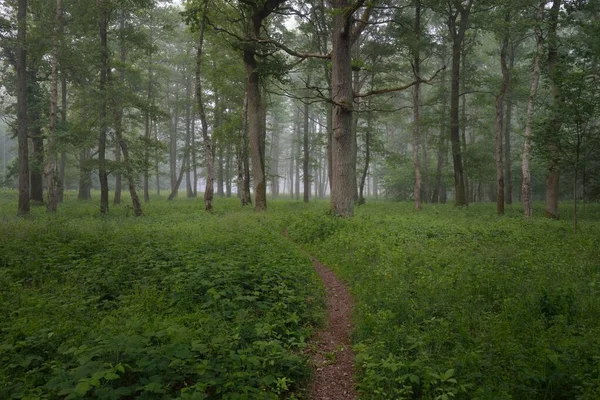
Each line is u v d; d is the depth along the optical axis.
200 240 11.26
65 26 22.75
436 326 5.72
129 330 4.58
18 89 19.20
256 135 23.52
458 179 27.39
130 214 21.55
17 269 7.91
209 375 3.94
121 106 20.64
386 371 4.64
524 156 20.05
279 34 27.67
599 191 24.27
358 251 10.96
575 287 7.03
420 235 13.12
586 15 22.45
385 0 24.58
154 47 22.00
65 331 4.96
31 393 3.59
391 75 30.95
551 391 4.02
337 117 17.12
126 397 3.67
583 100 13.73
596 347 4.69
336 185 17.28
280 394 4.35
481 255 9.84
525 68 28.73
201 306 6.21
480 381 4.24
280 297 7.03
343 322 6.84
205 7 22.56
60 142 20.34
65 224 14.10
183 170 39.38
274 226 16.81
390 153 33.44
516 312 6.00
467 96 41.88
